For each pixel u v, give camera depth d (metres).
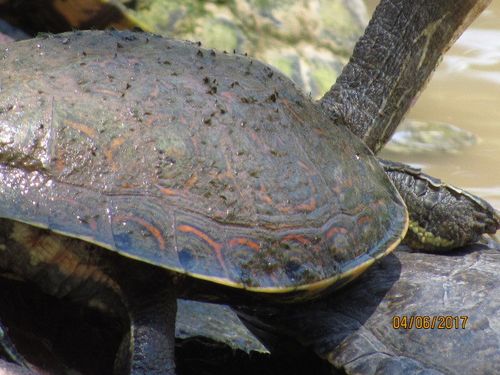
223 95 6.45
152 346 5.58
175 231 5.66
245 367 7.59
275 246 6.07
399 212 7.36
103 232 5.43
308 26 15.73
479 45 21.19
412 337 6.81
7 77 5.93
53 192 5.45
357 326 6.94
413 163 13.92
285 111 6.84
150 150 5.82
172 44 6.88
